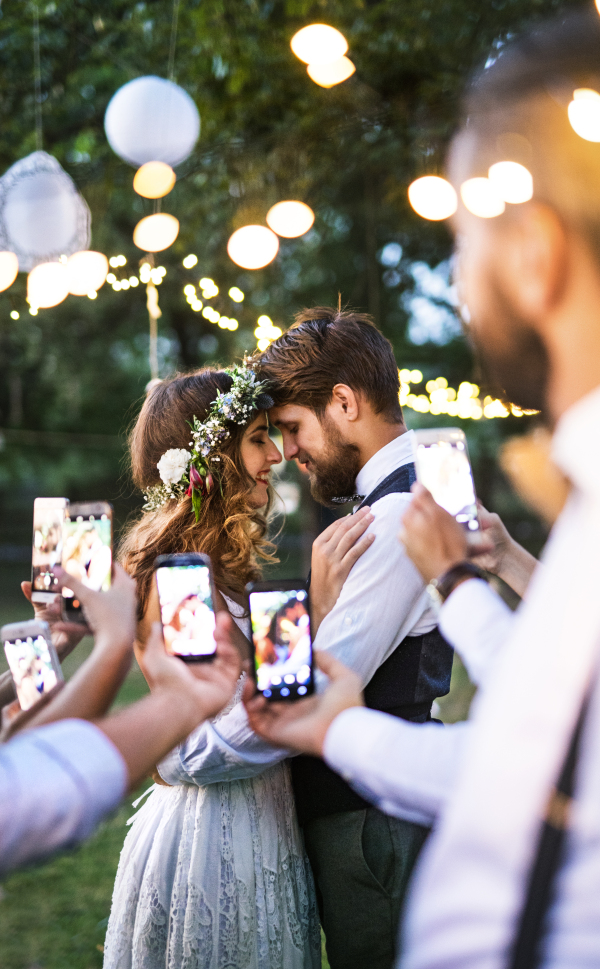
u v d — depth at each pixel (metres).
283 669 1.12
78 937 2.91
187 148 2.57
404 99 4.15
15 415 11.88
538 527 8.82
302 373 1.88
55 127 4.85
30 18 4.29
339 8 3.93
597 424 0.58
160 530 1.79
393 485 1.77
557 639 0.57
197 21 4.02
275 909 1.63
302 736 1.07
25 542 14.77
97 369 13.44
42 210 2.45
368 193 5.84
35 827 0.73
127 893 1.70
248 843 1.63
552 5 3.58
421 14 3.93
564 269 0.59
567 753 0.55
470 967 0.57
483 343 0.64
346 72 2.76
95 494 16.14
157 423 1.92
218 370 2.01
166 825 1.68
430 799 0.90
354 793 1.64
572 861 0.55
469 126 0.64
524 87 0.61
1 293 4.05
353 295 7.62
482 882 0.58
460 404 4.04
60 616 1.31
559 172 0.58
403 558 1.65
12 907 3.19
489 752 0.58
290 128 4.52
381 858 1.62
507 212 0.60
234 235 3.01
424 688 1.73
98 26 4.38
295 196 4.88
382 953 1.62
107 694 0.94
